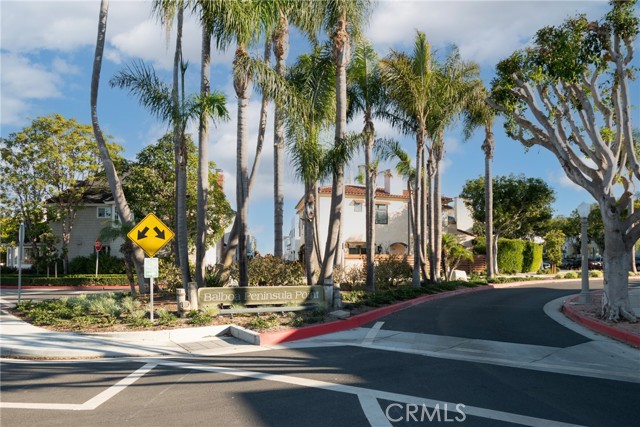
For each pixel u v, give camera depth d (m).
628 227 12.72
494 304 17.91
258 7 14.26
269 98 15.27
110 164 17.89
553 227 46.47
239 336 11.60
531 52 13.37
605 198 12.73
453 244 30.89
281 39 17.62
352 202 36.66
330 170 15.73
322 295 14.61
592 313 14.09
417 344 10.64
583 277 17.12
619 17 11.67
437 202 25.91
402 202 38.00
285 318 13.18
